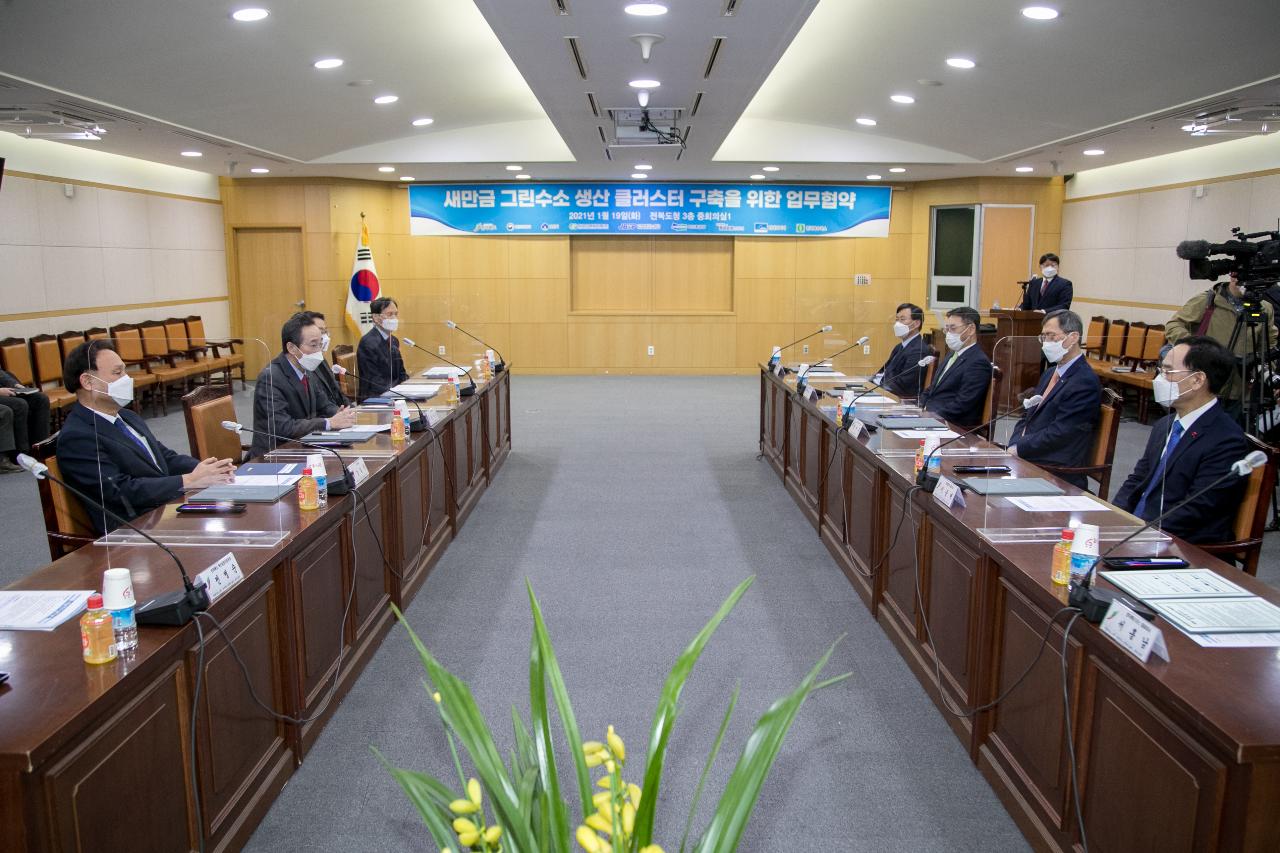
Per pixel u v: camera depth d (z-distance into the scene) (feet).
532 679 4.31
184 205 32.63
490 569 14.66
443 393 17.79
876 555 12.43
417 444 13.43
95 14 14.38
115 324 28.48
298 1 15.17
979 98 22.15
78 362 9.56
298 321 14.52
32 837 5.09
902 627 11.43
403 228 37.29
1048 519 8.98
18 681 5.74
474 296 37.99
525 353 38.60
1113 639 6.33
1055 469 12.77
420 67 20.66
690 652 4.17
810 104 26.32
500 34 14.92
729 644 11.71
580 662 11.16
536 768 4.33
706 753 9.06
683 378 37.93
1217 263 15.74
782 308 38.37
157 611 6.60
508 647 11.62
